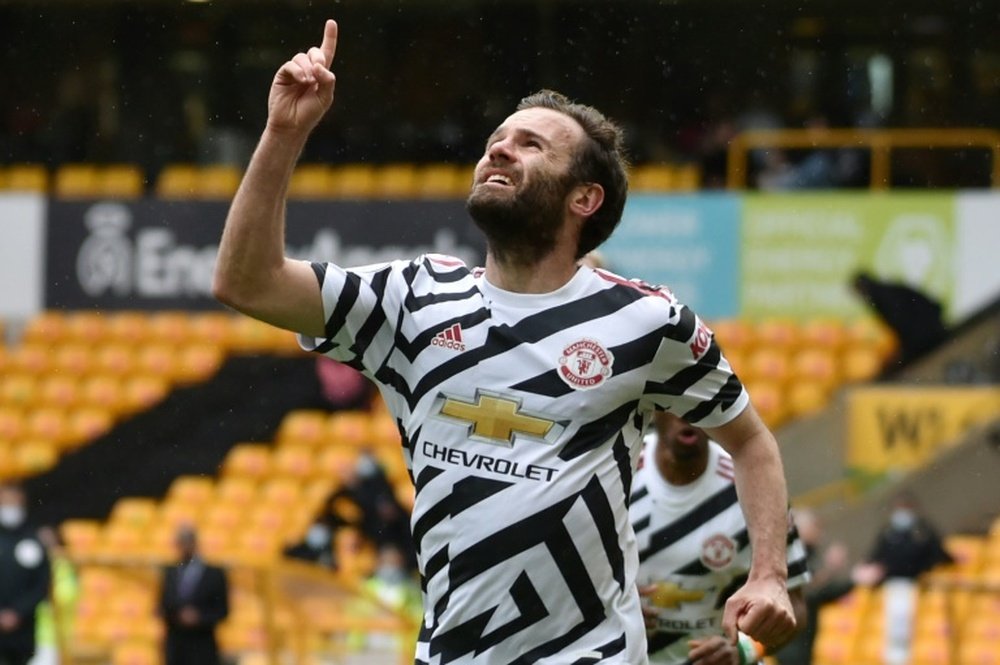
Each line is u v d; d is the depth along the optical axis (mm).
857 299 47406
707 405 12375
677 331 12062
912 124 58625
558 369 11820
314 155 59062
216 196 50656
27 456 53000
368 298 11984
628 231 48125
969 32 58156
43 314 50375
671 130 58688
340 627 34531
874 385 47531
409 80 59812
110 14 61062
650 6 58719
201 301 50688
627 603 12055
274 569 34750
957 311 47000
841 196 47438
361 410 52438
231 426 52500
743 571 17875
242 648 34938
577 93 59125
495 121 59656
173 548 50000
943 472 46344
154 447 52875
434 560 11859
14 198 50438
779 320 47875
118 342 54312
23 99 61344
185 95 61344
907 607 41344
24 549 36344
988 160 55844
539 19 59375
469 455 11766
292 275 11812
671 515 17906
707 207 47906
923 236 47250
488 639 11664
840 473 47219
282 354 53125
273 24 60781
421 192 57562
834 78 58531
